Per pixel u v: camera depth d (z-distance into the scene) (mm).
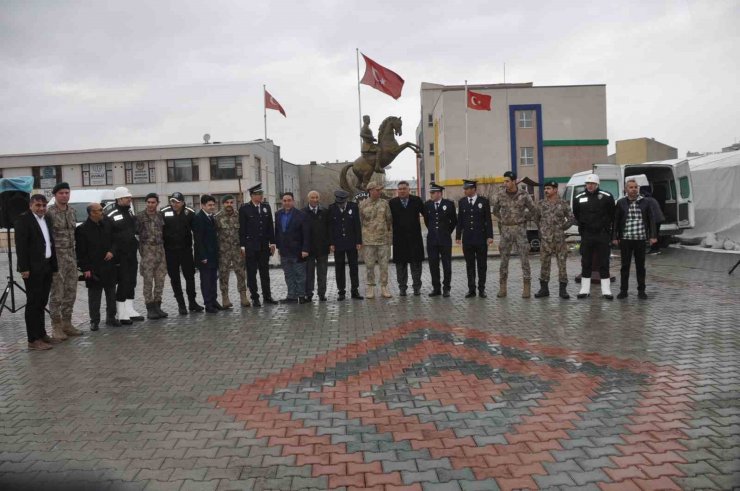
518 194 9727
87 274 8242
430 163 57438
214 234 9641
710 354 5938
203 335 7789
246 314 9281
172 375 5895
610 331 7113
